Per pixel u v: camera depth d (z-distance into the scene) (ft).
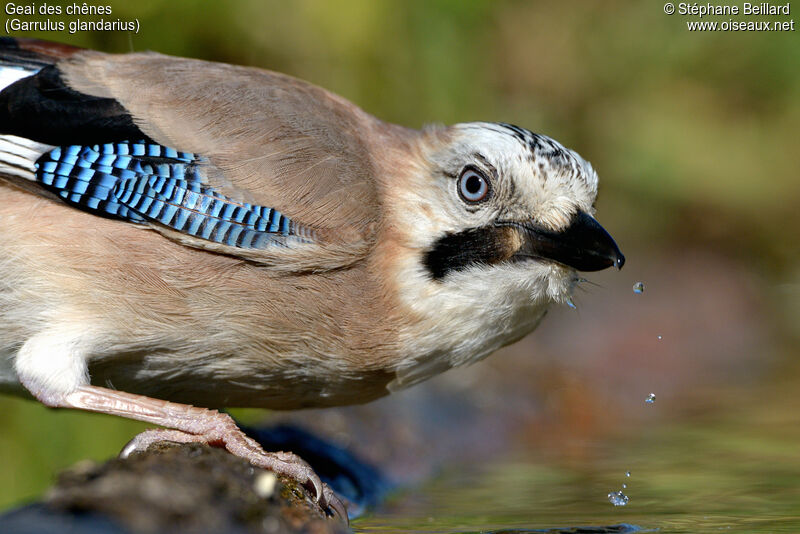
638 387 44.83
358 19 44.68
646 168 57.93
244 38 43.14
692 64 58.44
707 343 50.78
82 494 15.61
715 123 58.75
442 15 49.49
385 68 46.24
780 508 27.02
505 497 29.09
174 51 41.91
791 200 58.95
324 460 30.19
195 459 19.61
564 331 49.19
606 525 25.43
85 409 24.16
